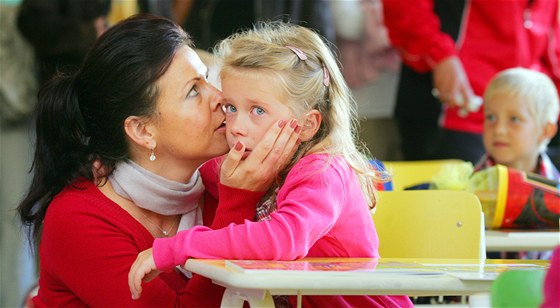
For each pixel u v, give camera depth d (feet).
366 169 10.91
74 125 11.24
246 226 9.38
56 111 11.23
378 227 13.05
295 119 10.39
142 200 11.08
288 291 8.23
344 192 10.18
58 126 11.25
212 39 22.70
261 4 22.57
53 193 11.32
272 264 8.71
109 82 11.03
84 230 10.68
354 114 11.73
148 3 22.68
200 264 8.85
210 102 11.10
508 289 7.59
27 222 11.48
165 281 11.09
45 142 11.34
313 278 8.05
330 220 9.75
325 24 22.90
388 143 27.66
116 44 11.05
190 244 9.34
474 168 19.19
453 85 22.47
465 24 22.65
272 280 7.97
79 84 11.25
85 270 10.65
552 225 15.10
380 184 14.25
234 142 10.53
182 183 11.47
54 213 10.86
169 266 9.39
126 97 10.97
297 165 10.16
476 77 22.59
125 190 11.07
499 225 15.06
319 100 10.70
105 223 10.78
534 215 14.94
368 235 10.55
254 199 10.30
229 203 10.25
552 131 19.03
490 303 8.17
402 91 23.73
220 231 9.40
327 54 10.94
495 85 18.86
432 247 12.64
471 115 22.66
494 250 13.94
